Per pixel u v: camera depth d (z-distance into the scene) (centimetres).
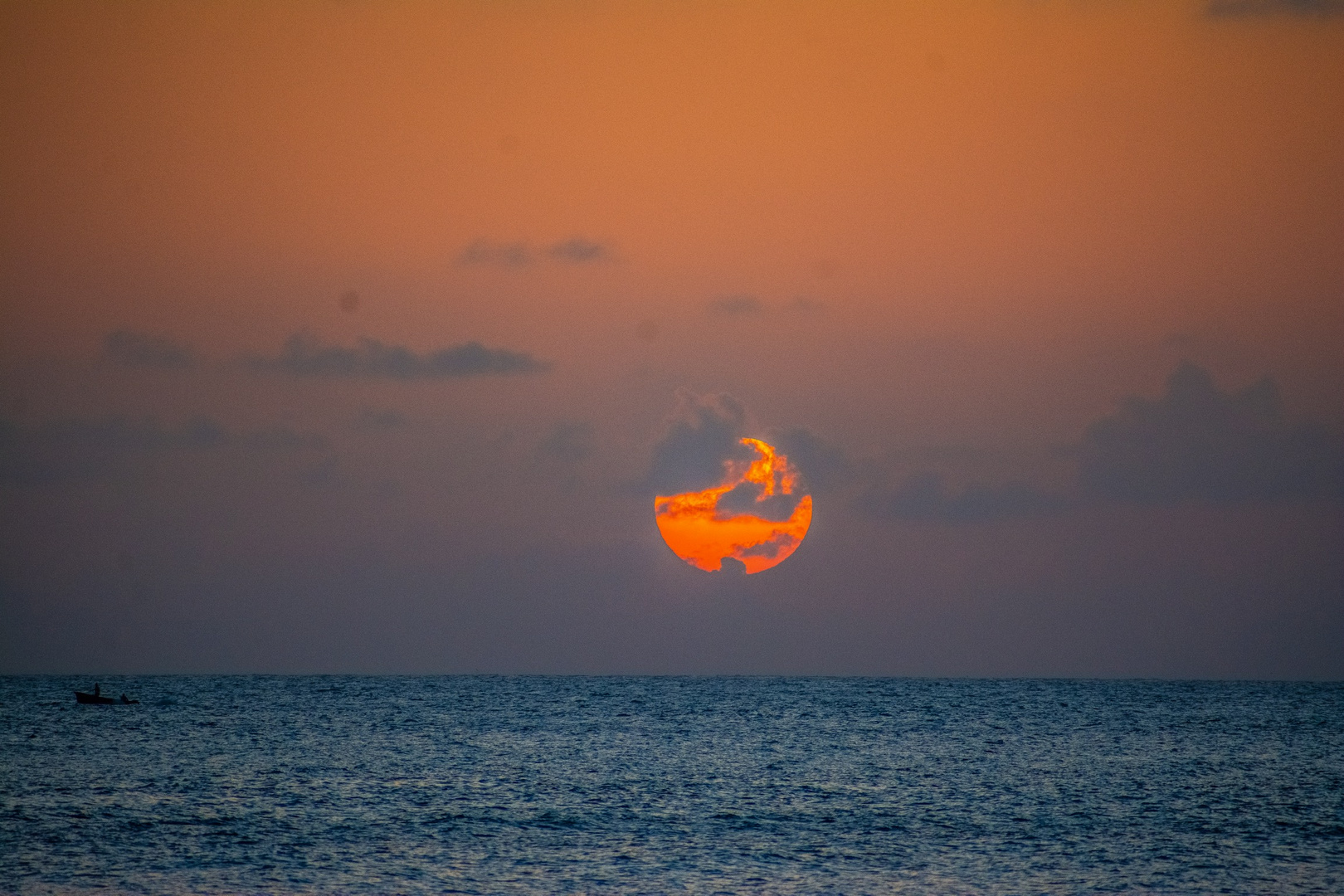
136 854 17262
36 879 15838
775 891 15775
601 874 16550
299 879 16075
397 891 15562
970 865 17250
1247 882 16438
